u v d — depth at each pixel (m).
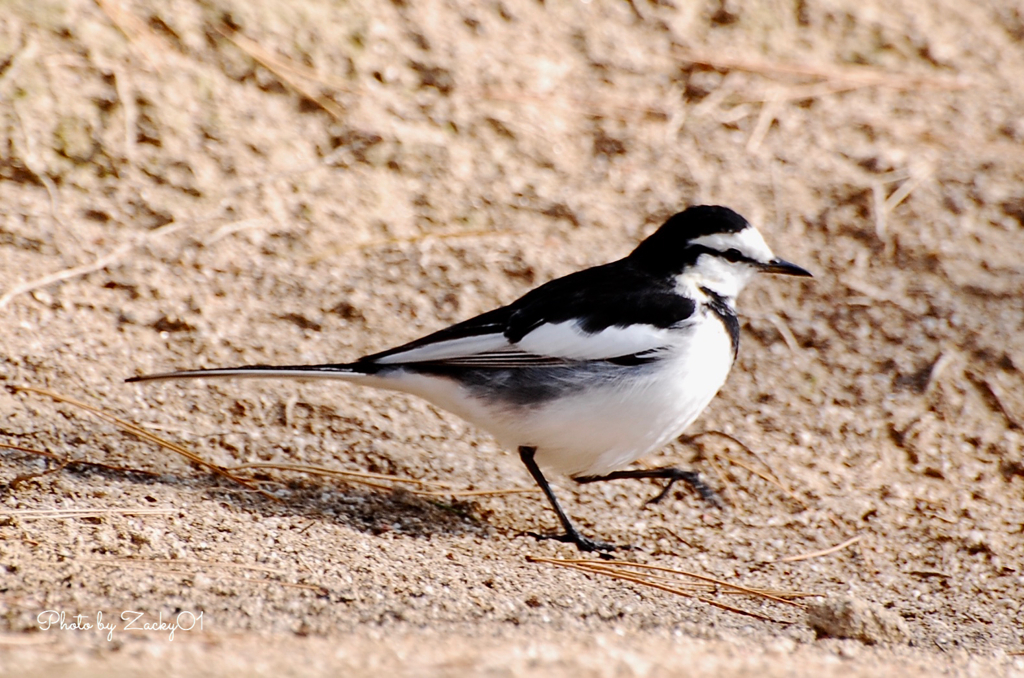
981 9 17.77
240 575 8.08
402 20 15.12
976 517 10.71
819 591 9.41
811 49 16.62
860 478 11.17
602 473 9.94
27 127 12.72
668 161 14.58
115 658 6.51
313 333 11.91
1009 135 15.50
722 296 10.02
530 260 13.01
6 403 10.17
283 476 10.08
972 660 8.03
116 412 10.44
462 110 14.54
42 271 11.75
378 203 13.39
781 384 12.17
